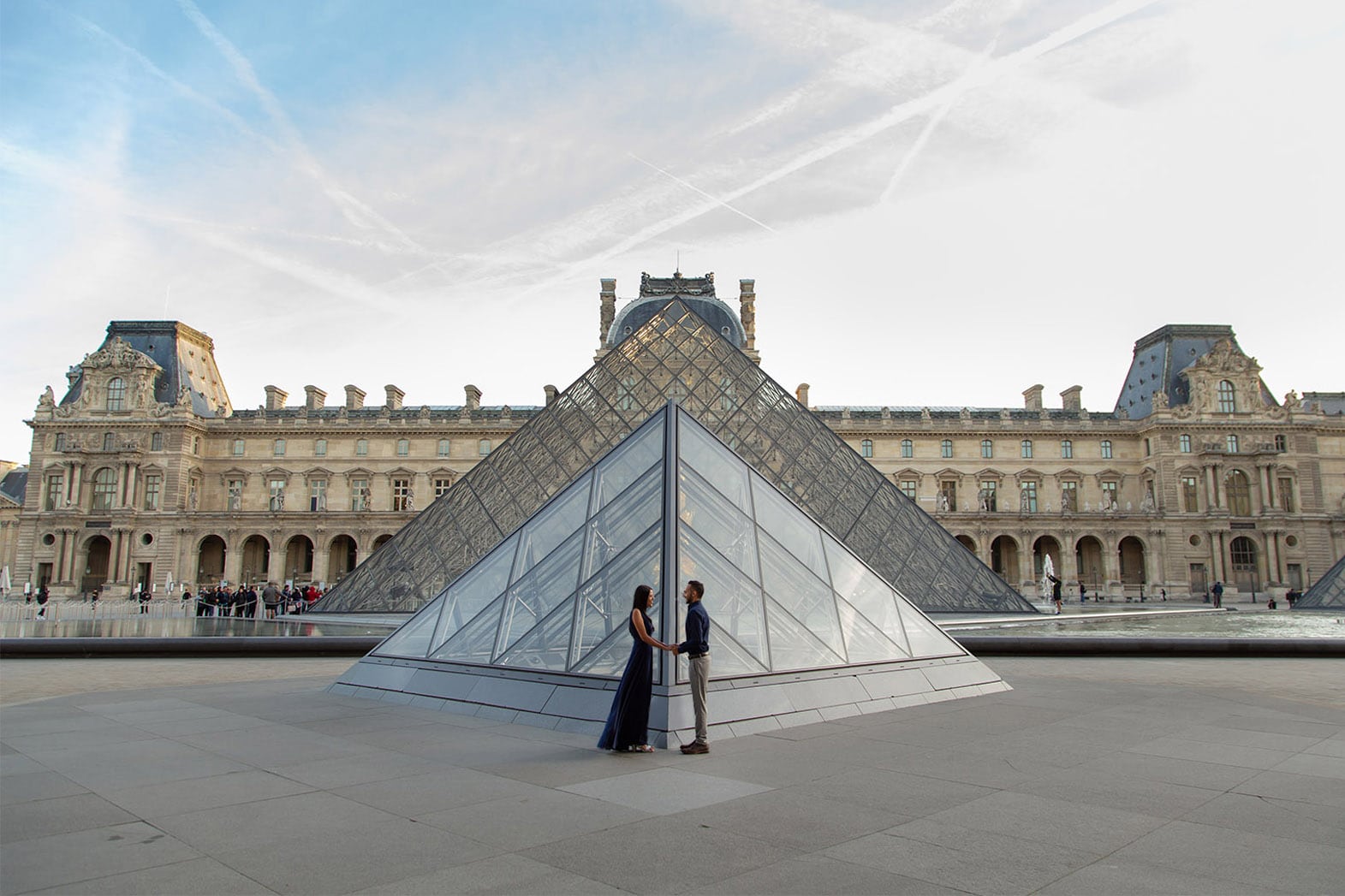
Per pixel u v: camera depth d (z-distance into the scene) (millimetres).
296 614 55000
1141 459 116375
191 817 9531
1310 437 113312
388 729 15078
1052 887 7512
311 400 121625
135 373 113688
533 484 41312
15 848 8445
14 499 144000
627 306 110312
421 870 7871
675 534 16625
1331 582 64250
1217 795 10641
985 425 117188
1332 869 7984
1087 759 12695
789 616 17641
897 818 9609
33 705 18031
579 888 7434
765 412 42812
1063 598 101250
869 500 42438
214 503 115875
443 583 41875
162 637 32344
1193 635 34312
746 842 8734
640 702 13219
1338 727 15453
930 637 20500
